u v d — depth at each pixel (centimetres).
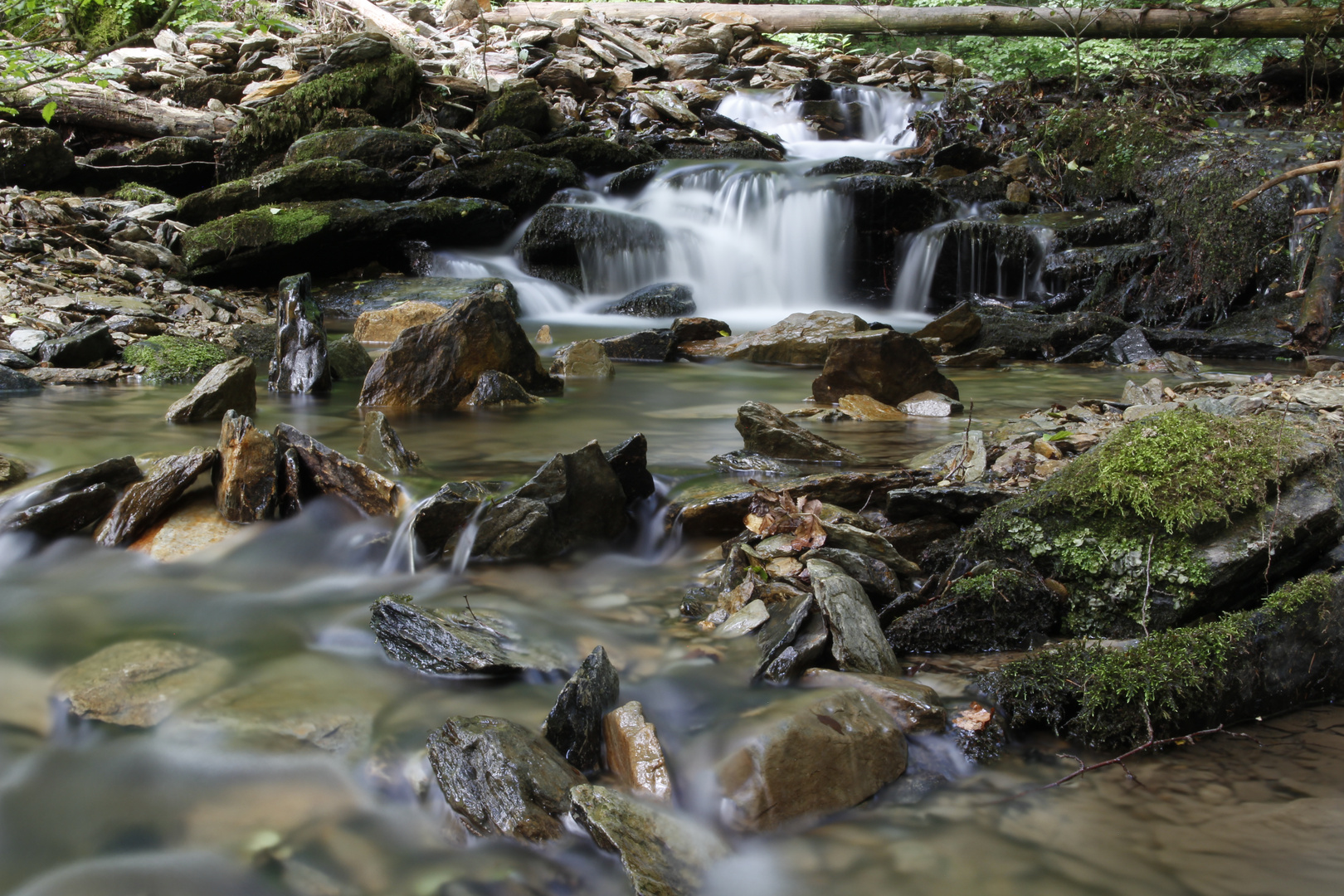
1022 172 1216
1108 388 660
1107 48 1538
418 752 230
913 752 235
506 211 1152
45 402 574
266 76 1335
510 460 451
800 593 296
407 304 827
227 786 222
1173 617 281
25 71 729
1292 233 933
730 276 1169
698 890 188
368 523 374
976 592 292
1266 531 281
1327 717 257
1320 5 1278
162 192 1098
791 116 1598
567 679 265
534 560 351
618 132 1419
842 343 583
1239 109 1277
